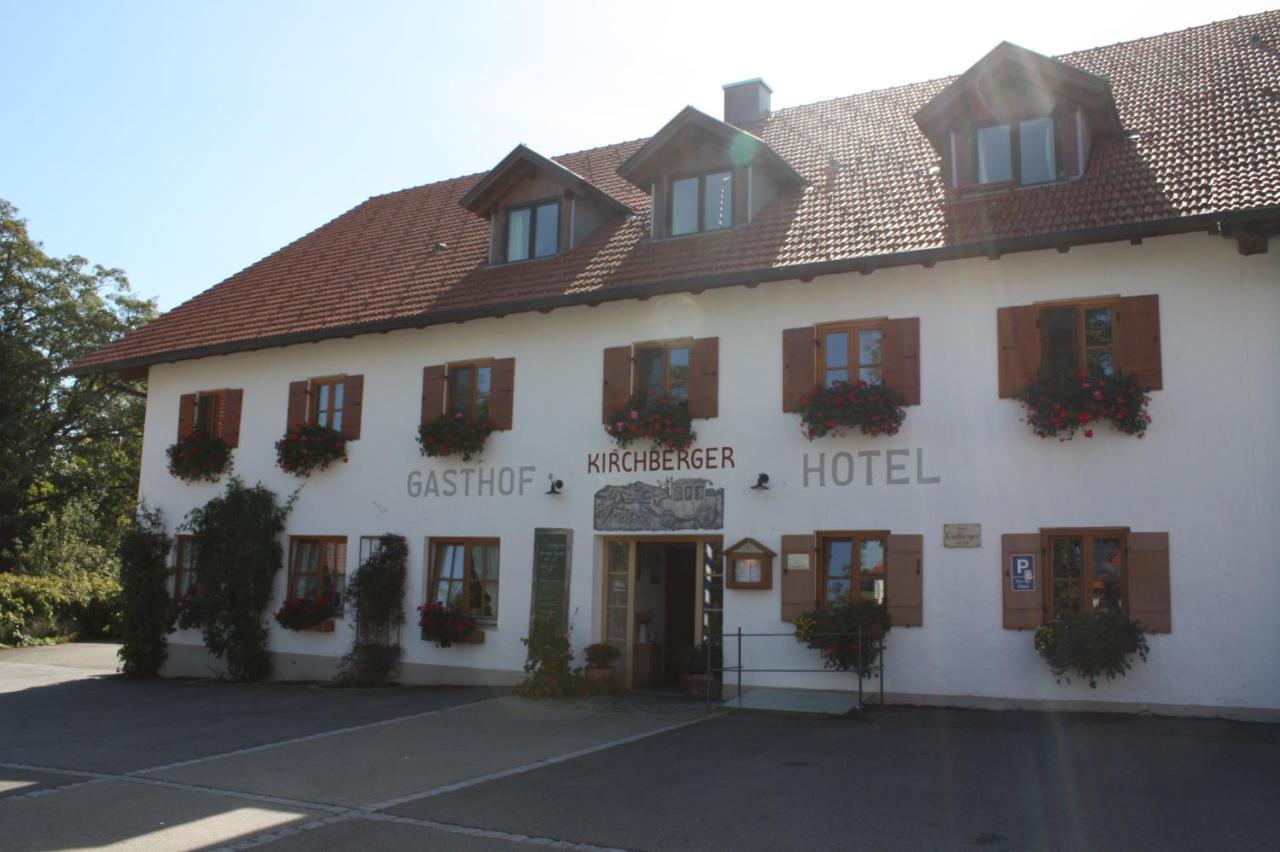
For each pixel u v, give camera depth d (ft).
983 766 30.22
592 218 55.83
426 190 74.33
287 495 60.64
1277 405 37.27
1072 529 39.78
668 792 27.78
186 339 65.31
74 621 90.63
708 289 47.16
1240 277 38.32
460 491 54.44
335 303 60.95
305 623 57.82
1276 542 36.76
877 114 57.41
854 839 23.20
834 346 45.55
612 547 50.57
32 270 113.09
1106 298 40.16
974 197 44.24
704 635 47.75
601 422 50.39
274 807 27.14
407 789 28.96
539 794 27.94
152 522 65.41
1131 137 44.70
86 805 27.73
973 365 42.16
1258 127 41.93
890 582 42.57
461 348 55.36
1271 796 26.27
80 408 112.47
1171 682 37.70
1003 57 43.75
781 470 45.55
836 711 39.22
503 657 52.06
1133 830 23.43
